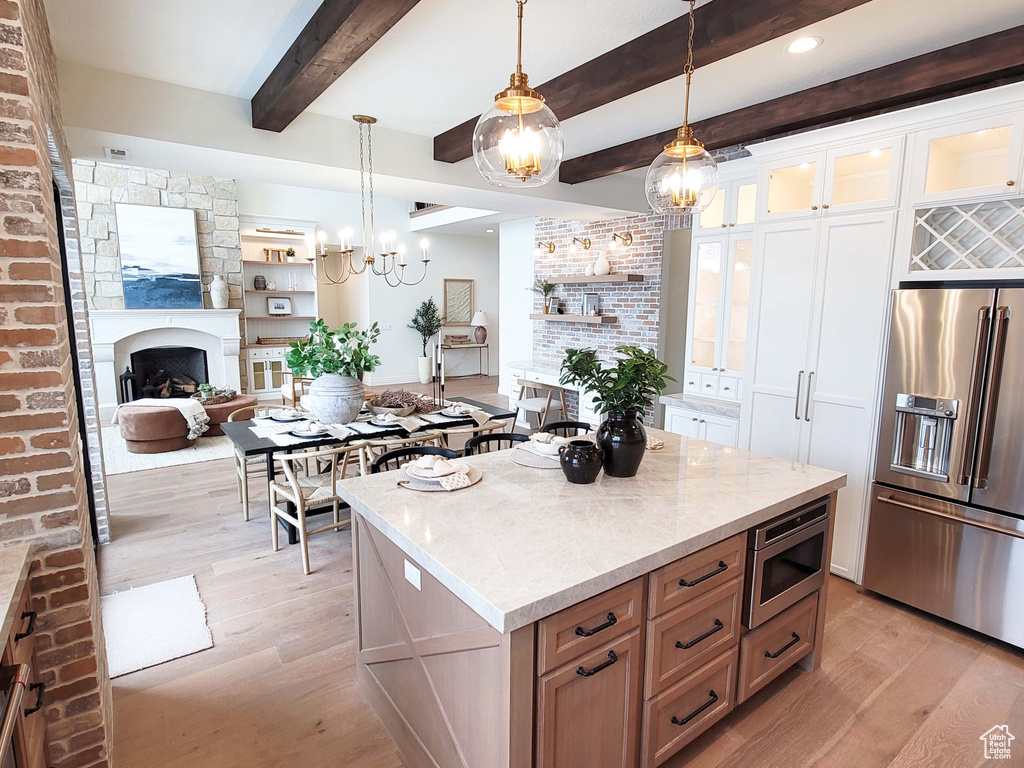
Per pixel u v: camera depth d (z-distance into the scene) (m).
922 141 2.79
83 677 1.74
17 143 1.51
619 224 6.27
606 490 2.18
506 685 1.38
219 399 6.57
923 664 2.51
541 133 1.82
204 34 2.61
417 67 2.94
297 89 2.83
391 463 4.70
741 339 4.27
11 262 1.53
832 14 2.02
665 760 1.86
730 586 1.96
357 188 4.58
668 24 2.45
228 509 4.27
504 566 1.53
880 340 2.99
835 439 3.21
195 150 3.41
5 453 1.58
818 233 3.20
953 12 2.33
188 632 2.69
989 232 2.70
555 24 2.46
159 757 1.98
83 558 1.70
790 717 2.18
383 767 1.95
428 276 10.26
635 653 1.69
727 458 2.64
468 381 10.45
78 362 3.43
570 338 7.07
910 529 2.86
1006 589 2.56
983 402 2.56
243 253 8.52
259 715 2.18
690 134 2.24
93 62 2.93
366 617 2.20
